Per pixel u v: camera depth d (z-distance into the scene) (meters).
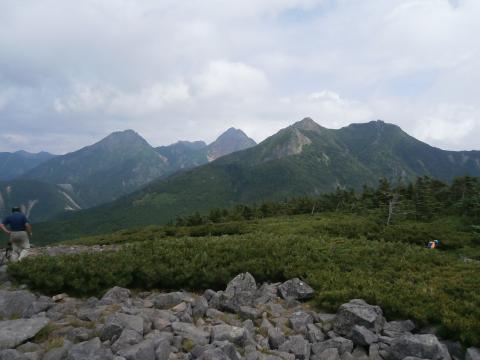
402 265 15.55
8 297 9.85
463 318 9.44
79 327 8.61
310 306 11.56
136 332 8.07
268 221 47.81
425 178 68.44
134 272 13.46
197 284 13.32
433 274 14.35
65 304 10.55
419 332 9.91
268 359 7.63
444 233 31.00
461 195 59.78
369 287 11.79
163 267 13.41
